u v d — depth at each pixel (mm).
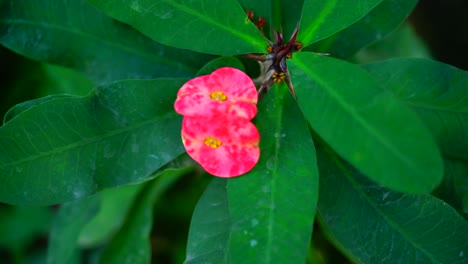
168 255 532
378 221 387
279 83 376
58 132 379
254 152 364
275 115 373
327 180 394
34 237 596
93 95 380
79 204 495
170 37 377
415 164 328
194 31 376
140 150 385
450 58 603
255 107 361
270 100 375
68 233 493
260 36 376
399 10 403
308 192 362
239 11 374
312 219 358
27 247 600
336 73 349
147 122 385
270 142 370
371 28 405
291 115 373
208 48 376
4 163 375
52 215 597
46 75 518
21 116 374
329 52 406
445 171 395
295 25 410
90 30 416
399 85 385
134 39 417
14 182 376
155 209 512
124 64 419
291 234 358
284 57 374
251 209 362
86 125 381
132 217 479
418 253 383
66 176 381
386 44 502
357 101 340
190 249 391
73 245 487
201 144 365
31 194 378
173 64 419
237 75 367
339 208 391
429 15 601
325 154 397
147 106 384
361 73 344
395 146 331
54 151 379
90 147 382
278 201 362
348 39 406
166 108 385
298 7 410
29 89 522
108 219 485
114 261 474
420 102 385
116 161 384
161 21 375
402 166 329
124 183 384
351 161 335
